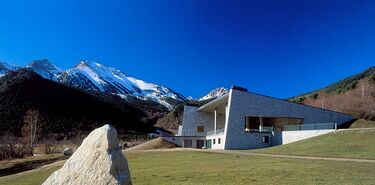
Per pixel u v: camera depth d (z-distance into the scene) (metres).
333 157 33.56
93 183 10.34
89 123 138.38
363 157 32.16
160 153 45.41
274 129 65.56
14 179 29.16
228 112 62.38
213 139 70.38
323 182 17.95
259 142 62.66
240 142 61.72
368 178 18.80
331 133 50.47
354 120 69.31
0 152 54.19
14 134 106.19
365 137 43.47
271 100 65.00
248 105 63.62
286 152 41.88
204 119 83.19
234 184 18.25
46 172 31.69
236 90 63.47
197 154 40.91
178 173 23.25
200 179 20.30
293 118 65.81
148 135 140.00
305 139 52.62
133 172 25.34
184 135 80.62
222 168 25.38
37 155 59.84
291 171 22.39
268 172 22.22
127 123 162.00
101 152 10.81
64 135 114.62
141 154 45.16
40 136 105.25
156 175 22.80
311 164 26.44
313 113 67.12
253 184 18.06
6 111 120.62
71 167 11.02
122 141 113.25
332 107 110.00
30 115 95.56
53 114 131.50
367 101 102.94
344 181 18.02
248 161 30.44
